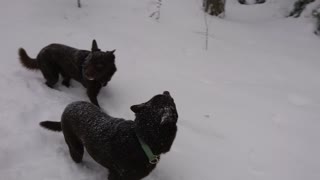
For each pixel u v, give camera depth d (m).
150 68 2.97
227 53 3.47
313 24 4.17
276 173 1.96
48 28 3.47
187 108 2.48
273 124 2.39
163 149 1.55
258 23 4.52
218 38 3.82
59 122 1.93
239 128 2.32
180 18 4.19
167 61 3.14
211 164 2.00
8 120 2.06
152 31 3.73
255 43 3.82
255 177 1.93
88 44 3.22
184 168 1.95
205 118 2.39
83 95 2.60
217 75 3.02
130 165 1.57
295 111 2.54
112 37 3.42
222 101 2.61
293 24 4.32
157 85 2.73
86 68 2.28
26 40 3.19
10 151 1.84
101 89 2.62
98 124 1.67
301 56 3.57
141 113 1.53
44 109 2.24
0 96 2.27
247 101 2.63
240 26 4.27
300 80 3.07
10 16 3.66
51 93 2.47
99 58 2.28
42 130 2.04
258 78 3.04
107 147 1.59
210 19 4.28
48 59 2.50
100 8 4.14
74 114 1.75
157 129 1.49
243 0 5.11
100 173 1.85
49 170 1.78
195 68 3.09
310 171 1.99
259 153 2.11
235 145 2.17
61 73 2.59
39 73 2.74
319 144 2.21
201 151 2.09
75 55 2.43
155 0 4.46
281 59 3.45
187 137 2.19
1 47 3.02
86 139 1.68
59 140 2.00
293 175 1.96
